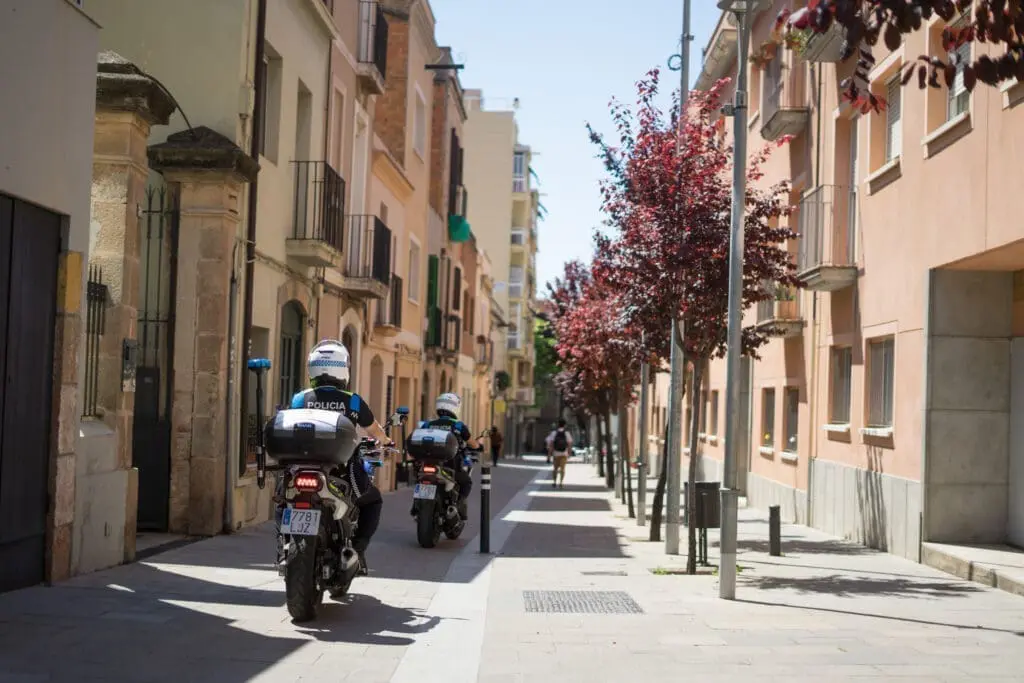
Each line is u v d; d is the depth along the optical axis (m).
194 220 14.10
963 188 13.10
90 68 9.74
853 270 17.48
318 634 7.81
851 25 4.92
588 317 22.34
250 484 15.41
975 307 13.91
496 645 7.83
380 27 23.17
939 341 13.88
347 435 7.95
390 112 29.69
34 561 9.10
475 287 50.19
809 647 7.90
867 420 17.00
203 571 10.62
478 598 10.18
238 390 14.92
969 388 13.86
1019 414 13.56
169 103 11.50
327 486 8.04
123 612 8.18
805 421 20.69
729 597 10.51
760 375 25.06
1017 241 11.70
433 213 35.69
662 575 12.45
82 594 8.84
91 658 6.66
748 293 13.91
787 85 21.75
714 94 14.87
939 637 8.41
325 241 17.94
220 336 14.12
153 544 12.87
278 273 17.16
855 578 12.31
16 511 8.73
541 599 10.27
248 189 15.23
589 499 28.58
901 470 14.95
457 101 39.50
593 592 10.87
